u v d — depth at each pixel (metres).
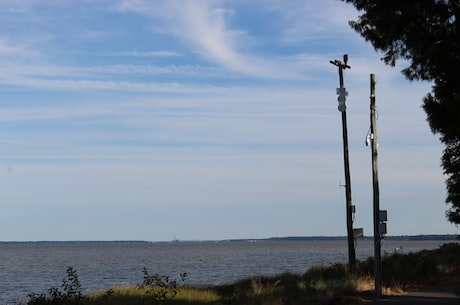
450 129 23.45
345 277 24.75
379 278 19.16
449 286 21.77
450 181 35.97
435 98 23.89
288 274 33.12
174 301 19.48
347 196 26.59
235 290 23.84
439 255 37.06
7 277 58.53
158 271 62.28
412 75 19.08
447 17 15.68
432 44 15.99
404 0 15.94
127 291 22.59
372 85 20.02
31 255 147.25
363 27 17.86
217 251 166.38
